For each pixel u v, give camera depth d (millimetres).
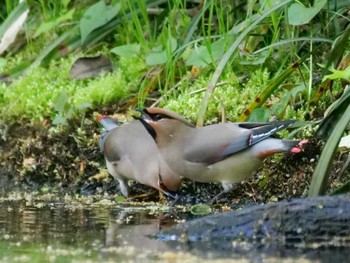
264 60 11625
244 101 11367
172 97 11859
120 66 12727
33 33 13773
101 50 13281
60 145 12016
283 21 11891
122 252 7949
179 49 11695
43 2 13625
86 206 10625
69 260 7633
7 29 13195
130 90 12375
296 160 10586
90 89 12367
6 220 9586
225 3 12461
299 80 11422
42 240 8500
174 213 10109
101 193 11656
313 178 9094
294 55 11523
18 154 12266
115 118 11680
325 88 10836
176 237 8508
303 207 8320
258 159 10047
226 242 8328
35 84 12875
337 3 11664
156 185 10609
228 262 7555
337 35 11125
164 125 10375
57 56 13320
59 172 11961
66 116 12125
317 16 11805
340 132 9078
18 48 13875
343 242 8227
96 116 12023
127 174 10953
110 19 12789
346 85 11094
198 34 12633
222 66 10508
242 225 8398
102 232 8891
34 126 12414
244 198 10641
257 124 10156
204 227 8500
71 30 13281
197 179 10453
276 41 11547
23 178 12172
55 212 10156
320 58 11594
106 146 11094
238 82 11664
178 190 10914
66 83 12805
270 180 10602
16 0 13969
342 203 8305
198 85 11742
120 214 10016
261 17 10742
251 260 7625
